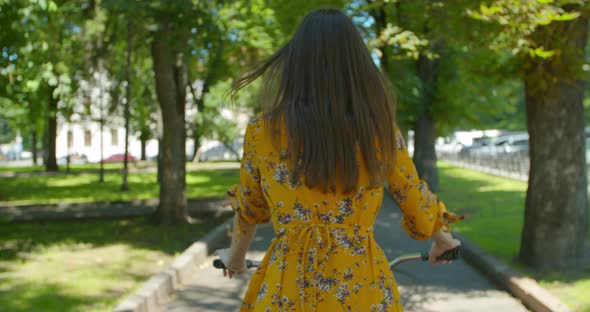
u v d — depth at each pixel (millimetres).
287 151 1926
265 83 2041
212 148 55375
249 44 14727
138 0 9695
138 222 12711
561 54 6848
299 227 1927
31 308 5691
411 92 16500
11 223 12820
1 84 10719
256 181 2016
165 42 10320
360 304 1882
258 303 1939
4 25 9000
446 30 7379
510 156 23656
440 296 6734
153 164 43938
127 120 21031
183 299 6547
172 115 12312
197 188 22188
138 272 7539
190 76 26078
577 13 6016
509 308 6230
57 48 12320
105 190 21609
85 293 6332
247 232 2121
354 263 1903
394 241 10406
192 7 9898
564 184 7328
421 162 18844
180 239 10352
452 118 18609
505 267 7387
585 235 7441
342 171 1874
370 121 1903
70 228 11906
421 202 1979
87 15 12422
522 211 13109
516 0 6008
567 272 7156
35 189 22188
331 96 1903
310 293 1871
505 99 19562
